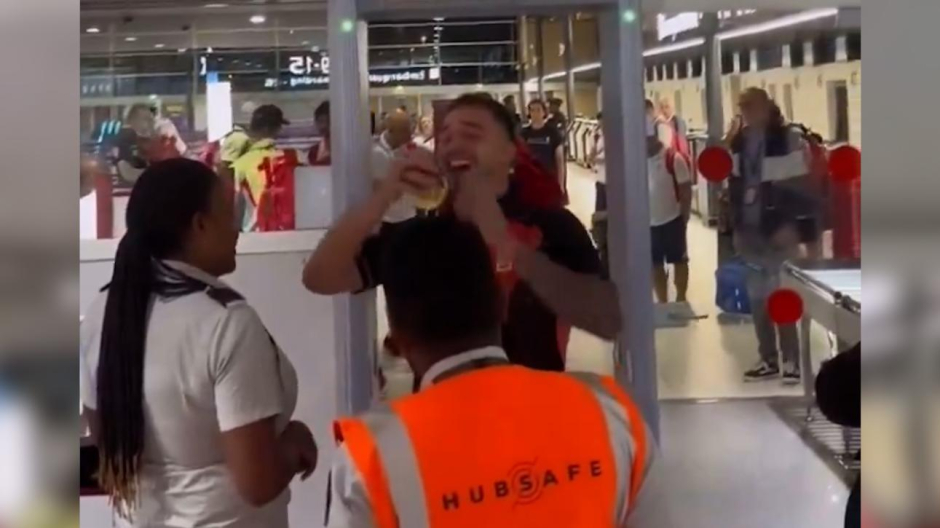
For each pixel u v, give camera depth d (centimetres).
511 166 123
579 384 99
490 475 93
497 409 95
